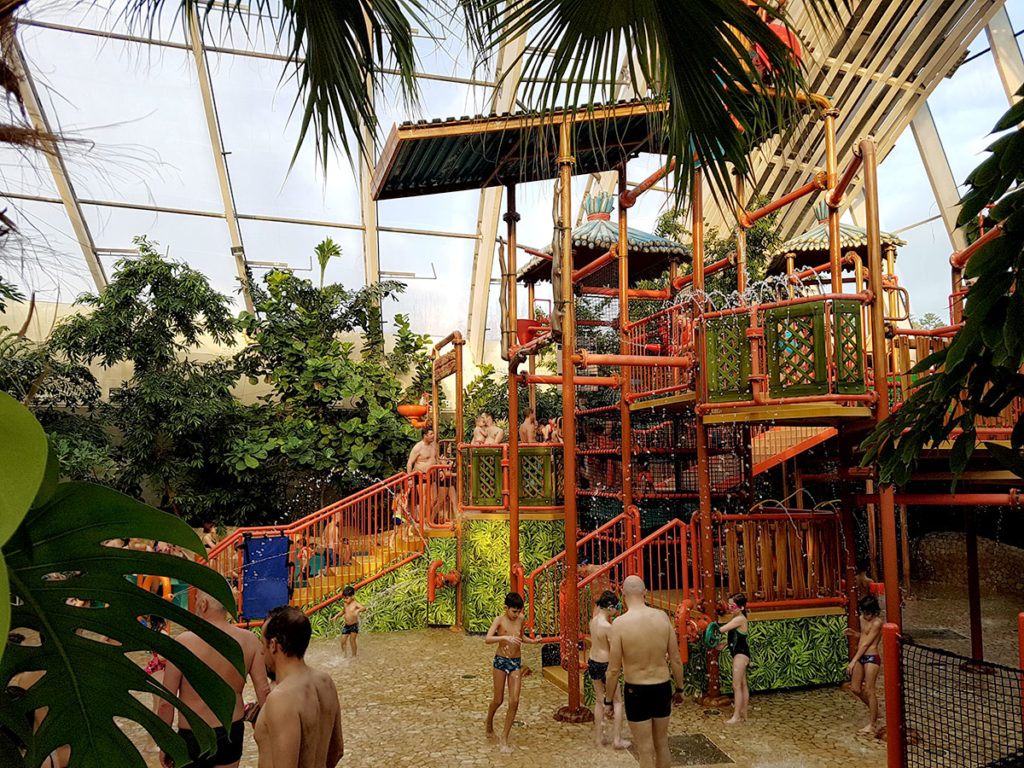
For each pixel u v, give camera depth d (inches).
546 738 255.3
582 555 404.5
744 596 280.8
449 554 461.4
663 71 108.0
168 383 545.3
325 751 116.3
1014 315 112.3
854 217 713.0
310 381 618.8
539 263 458.9
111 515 48.6
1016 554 539.8
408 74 102.1
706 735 253.6
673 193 119.3
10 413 32.1
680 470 427.2
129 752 58.0
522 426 495.5
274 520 602.2
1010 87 546.6
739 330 284.4
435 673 346.3
